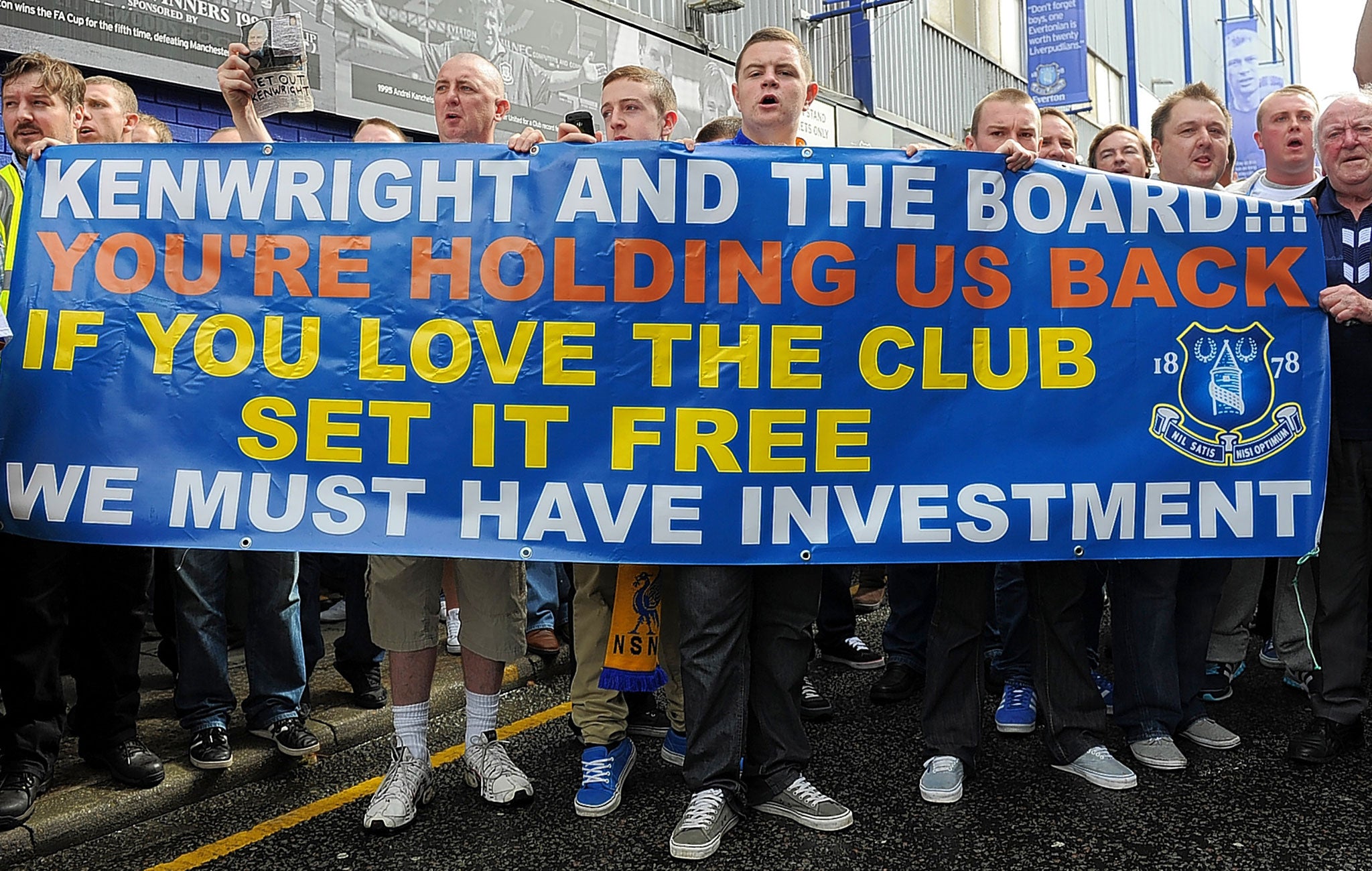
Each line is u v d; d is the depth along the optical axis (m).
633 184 3.14
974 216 3.22
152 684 4.45
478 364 3.12
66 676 4.50
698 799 3.02
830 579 4.84
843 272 3.16
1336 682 3.59
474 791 3.45
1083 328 3.24
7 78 3.31
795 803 3.13
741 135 3.67
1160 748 3.54
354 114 7.10
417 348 3.13
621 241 3.13
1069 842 3.01
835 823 3.08
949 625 3.35
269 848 3.06
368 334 3.15
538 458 3.11
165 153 3.21
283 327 3.16
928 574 4.31
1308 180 4.47
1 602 3.17
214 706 3.57
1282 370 3.31
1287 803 3.26
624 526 3.09
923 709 3.44
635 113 4.07
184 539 3.12
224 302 3.17
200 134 6.34
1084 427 3.22
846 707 4.30
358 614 4.08
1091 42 20.11
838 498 3.13
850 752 3.77
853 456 3.14
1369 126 3.43
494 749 3.39
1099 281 3.25
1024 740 3.86
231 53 3.34
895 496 3.14
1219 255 3.31
